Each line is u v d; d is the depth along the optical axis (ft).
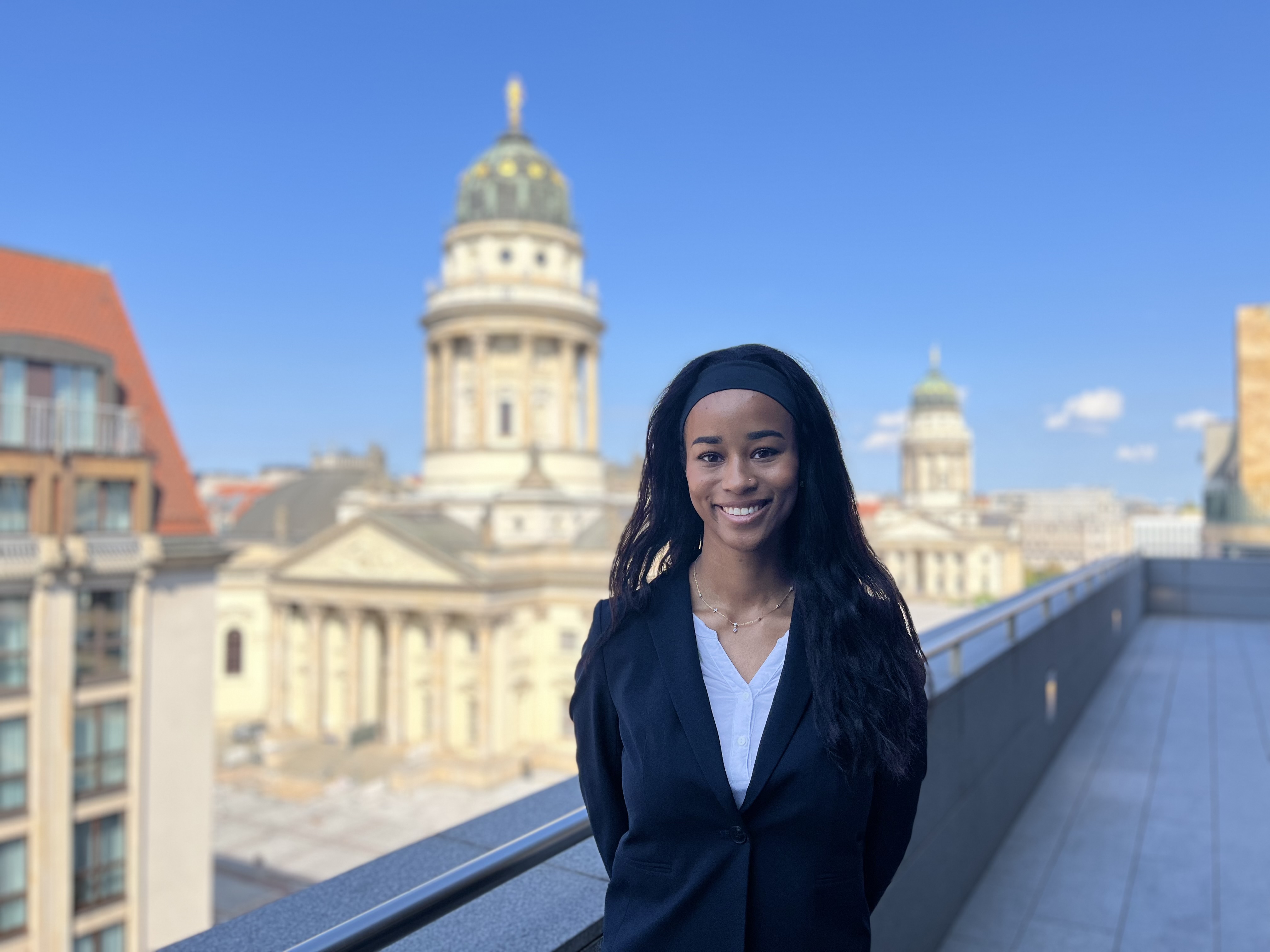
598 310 264.93
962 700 20.71
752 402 6.87
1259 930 19.93
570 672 201.16
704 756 6.63
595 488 260.62
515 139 267.39
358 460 467.93
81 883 87.25
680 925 6.66
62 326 107.45
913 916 17.54
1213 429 155.63
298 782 181.47
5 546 80.89
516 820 12.28
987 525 351.25
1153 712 38.22
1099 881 22.38
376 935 7.31
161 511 102.58
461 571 191.83
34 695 83.10
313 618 211.41
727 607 7.34
